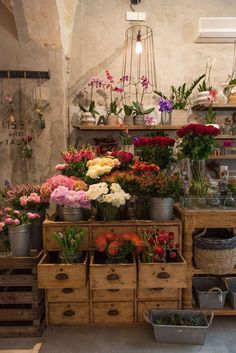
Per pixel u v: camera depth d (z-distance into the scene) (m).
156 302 1.95
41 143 2.92
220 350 1.73
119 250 1.80
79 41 3.17
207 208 1.99
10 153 2.93
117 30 3.20
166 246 1.84
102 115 3.12
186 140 1.95
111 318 1.94
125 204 2.02
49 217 2.10
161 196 1.91
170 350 1.73
